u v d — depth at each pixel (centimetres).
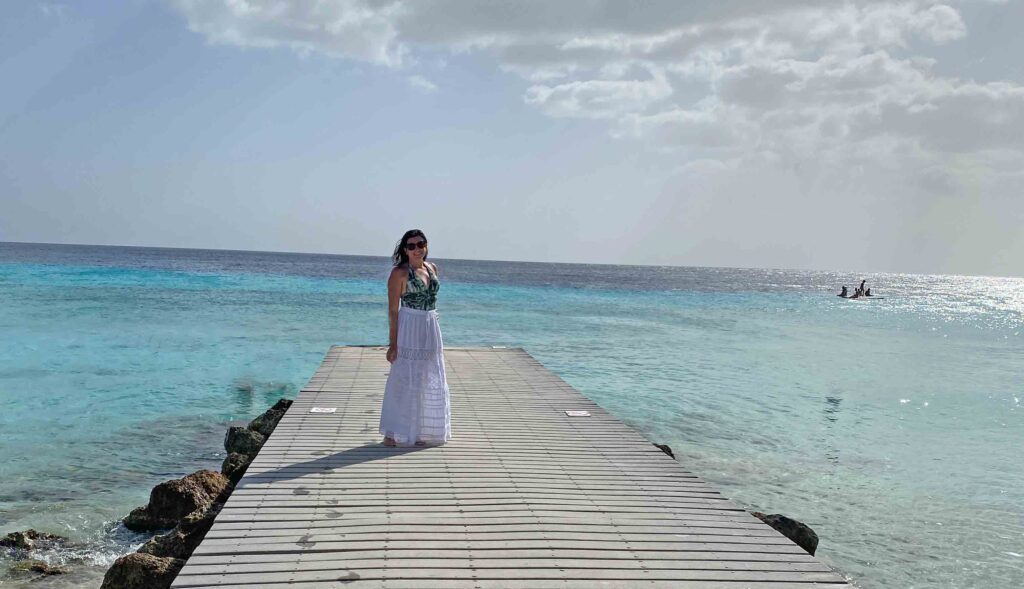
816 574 451
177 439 1209
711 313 4478
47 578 697
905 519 940
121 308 3216
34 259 8800
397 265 723
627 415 1483
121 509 883
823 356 2548
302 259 16825
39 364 1823
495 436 794
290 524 511
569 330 3064
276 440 746
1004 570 796
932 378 2123
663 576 442
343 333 2612
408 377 730
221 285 5262
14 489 939
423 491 592
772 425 1436
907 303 6731
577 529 516
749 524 537
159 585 616
